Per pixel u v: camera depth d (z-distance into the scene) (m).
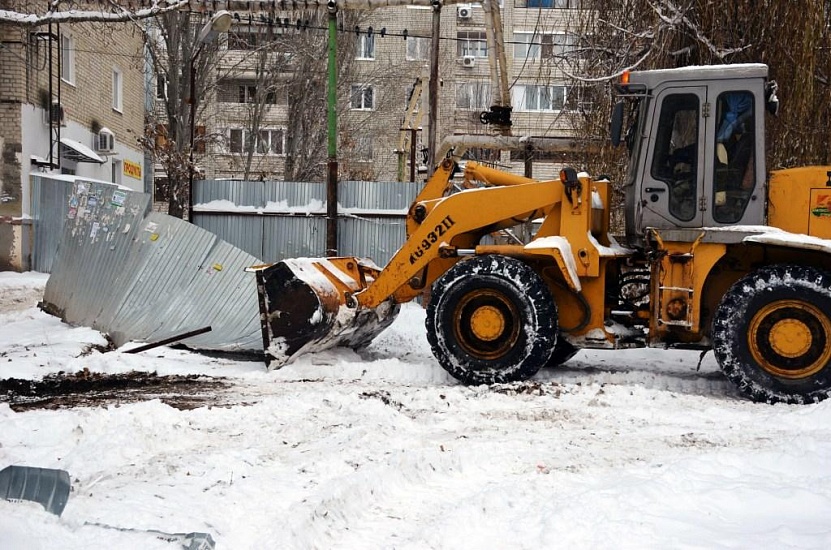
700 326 8.23
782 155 10.74
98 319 10.91
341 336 9.47
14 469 3.95
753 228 7.80
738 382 7.62
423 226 8.86
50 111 18.38
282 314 8.91
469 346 8.33
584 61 13.57
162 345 10.18
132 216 11.07
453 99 36.41
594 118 13.39
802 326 7.50
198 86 23.78
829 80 10.97
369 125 37.22
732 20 11.32
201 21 22.69
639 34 12.02
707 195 8.11
